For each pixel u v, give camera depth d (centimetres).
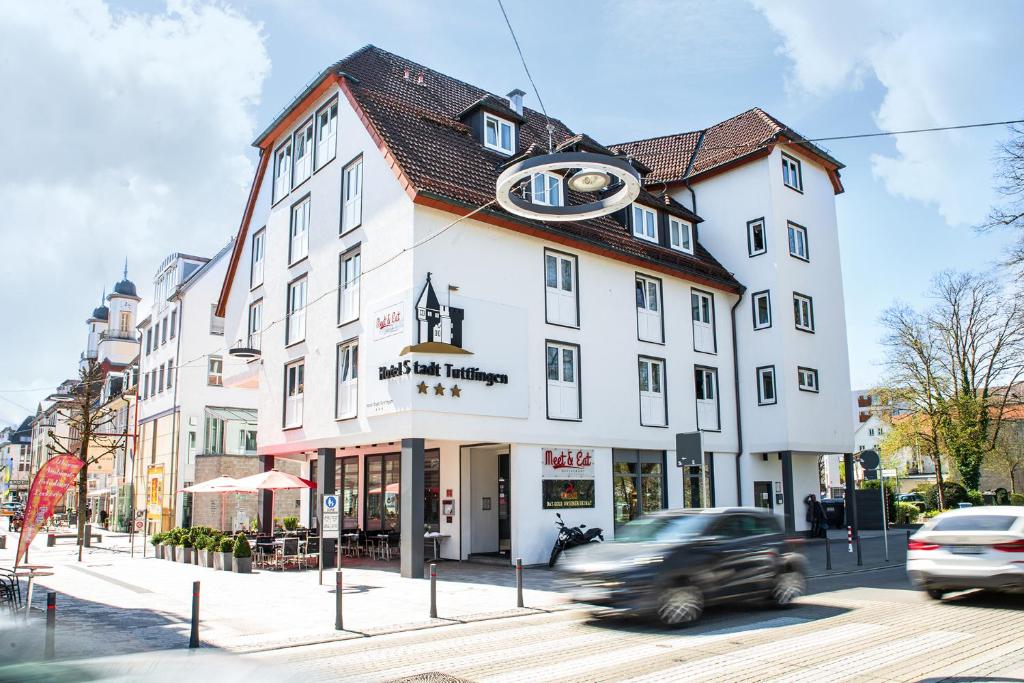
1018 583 1041
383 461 2353
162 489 2542
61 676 327
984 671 717
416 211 1770
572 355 2078
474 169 2023
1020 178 2156
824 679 703
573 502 2000
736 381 2622
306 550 1955
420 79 2492
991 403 3616
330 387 2031
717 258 2744
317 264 2172
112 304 5806
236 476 3294
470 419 1791
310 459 2712
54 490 1616
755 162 2670
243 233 2705
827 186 2894
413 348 1702
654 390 2312
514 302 1941
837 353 2753
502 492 2153
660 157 3083
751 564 1092
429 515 2192
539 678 727
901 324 3841
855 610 1112
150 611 1226
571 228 2105
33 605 1286
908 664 755
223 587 1537
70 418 3909
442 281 1789
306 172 2311
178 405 3519
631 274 2297
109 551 2641
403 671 771
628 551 1027
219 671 346
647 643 890
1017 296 2350
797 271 2644
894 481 4634
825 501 3170
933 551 1127
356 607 1251
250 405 3744
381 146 1867
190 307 3606
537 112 2852
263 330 2455
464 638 964
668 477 2286
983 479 6031
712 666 760
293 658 859
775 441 2497
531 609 1202
